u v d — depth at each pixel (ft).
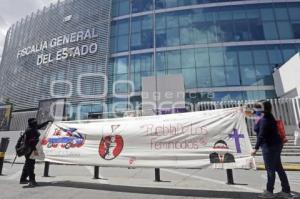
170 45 89.30
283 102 55.62
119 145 20.90
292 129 52.95
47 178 24.77
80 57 95.61
